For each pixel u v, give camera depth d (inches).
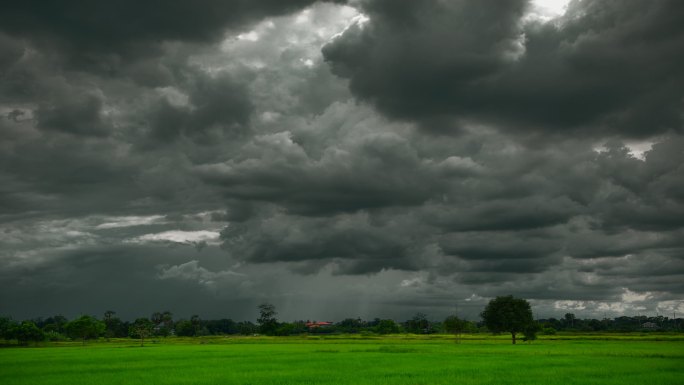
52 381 2111.2
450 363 2687.0
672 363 2588.6
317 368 2495.1
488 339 6353.3
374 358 3100.4
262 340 7175.2
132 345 6013.8
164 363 2915.8
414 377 2090.3
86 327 7298.2
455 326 6092.5
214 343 6333.7
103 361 3137.3
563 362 2679.6
